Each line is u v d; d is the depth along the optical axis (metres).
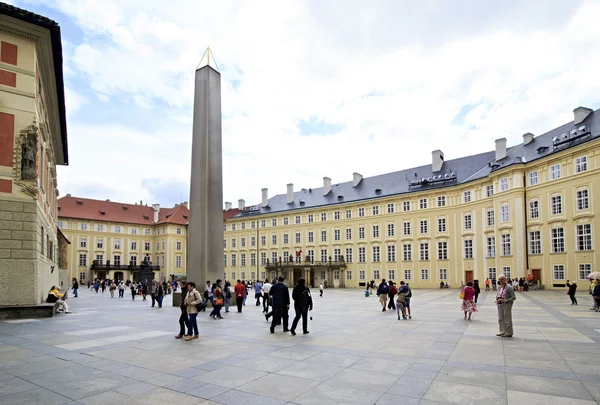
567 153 44.06
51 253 33.53
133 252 93.88
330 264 72.38
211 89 28.50
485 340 12.66
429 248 62.66
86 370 8.98
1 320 18.00
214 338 13.23
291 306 26.27
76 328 15.66
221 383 7.97
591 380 8.01
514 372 8.65
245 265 88.00
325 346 11.75
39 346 11.80
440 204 62.31
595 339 12.65
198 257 26.88
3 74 19.06
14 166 18.92
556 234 45.34
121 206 95.81
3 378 8.34
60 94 26.48
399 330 15.05
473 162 62.88
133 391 7.47
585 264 42.00
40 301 21.20
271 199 91.25
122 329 15.41
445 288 59.22
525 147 54.38
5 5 18.30
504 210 51.81
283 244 81.75
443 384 7.82
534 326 15.73
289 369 9.03
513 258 50.03
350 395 7.20
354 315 20.84
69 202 88.06
